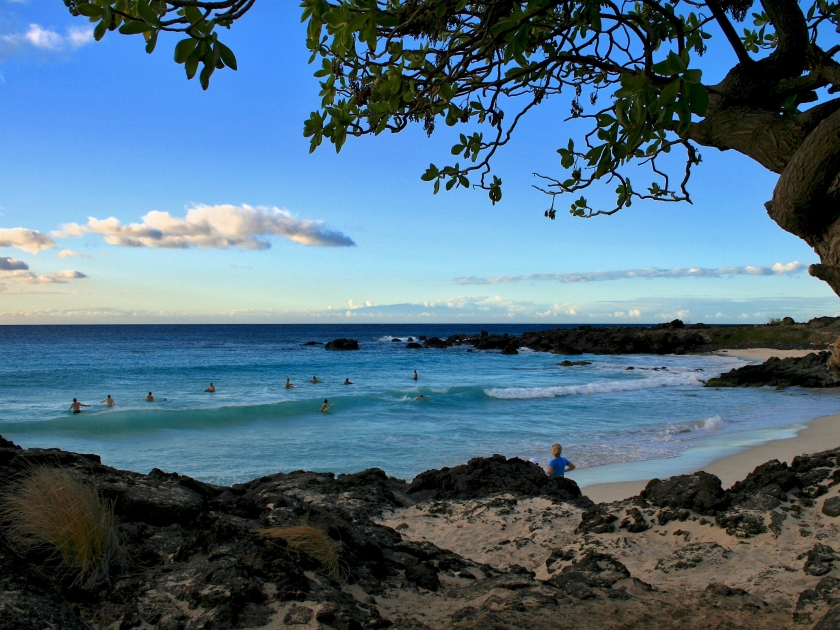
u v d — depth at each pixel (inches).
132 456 683.4
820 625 140.2
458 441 757.9
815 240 91.8
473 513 326.6
